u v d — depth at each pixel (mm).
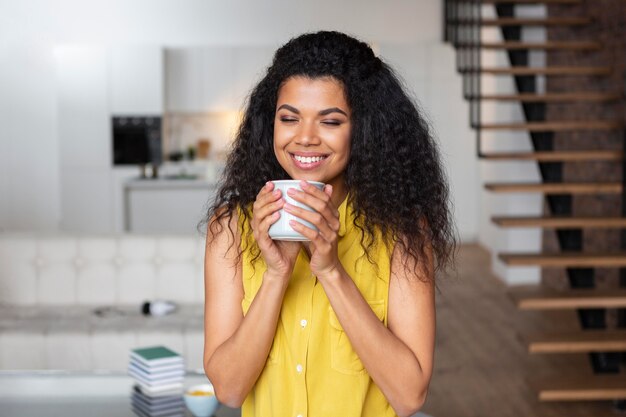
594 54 6590
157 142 9383
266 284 1227
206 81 9469
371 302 1306
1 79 9203
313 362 1295
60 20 9211
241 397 1308
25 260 4469
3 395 2334
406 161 1298
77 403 2268
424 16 9438
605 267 6062
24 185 9320
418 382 1248
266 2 9375
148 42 9367
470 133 9906
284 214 1159
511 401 4426
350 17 9375
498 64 8500
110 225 9383
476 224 10164
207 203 1441
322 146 1231
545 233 7602
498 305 6859
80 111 9289
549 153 5730
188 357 3918
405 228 1288
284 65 1244
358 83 1241
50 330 3932
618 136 5988
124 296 4461
